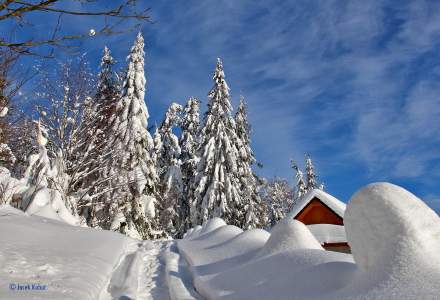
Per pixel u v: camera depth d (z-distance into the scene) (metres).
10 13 3.19
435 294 2.91
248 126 33.19
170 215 31.19
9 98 9.47
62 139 18.50
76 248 8.23
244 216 27.92
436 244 3.53
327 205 15.01
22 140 18.44
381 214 3.76
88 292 5.22
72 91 18.86
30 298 4.41
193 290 6.55
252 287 5.15
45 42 3.46
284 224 6.52
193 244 10.52
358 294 3.45
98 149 20.73
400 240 3.56
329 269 4.50
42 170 15.62
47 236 8.95
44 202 13.98
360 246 3.91
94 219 19.86
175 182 31.97
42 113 17.36
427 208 3.79
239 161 28.75
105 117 21.11
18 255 6.45
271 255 5.96
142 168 22.72
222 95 29.25
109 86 23.98
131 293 6.25
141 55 23.98
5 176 15.05
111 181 20.42
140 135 22.61
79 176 18.66
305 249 5.57
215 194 26.59
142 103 23.23
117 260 8.52
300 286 4.46
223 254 7.77
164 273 8.04
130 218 21.30
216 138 27.86
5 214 10.51
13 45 3.45
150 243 12.20
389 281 3.33
